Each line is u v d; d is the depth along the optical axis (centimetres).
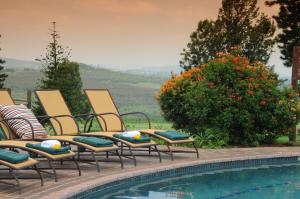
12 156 661
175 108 1359
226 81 1318
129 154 1011
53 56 2817
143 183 827
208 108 1291
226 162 1011
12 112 940
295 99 1351
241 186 823
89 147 832
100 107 1119
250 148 1233
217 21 2669
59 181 744
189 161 977
